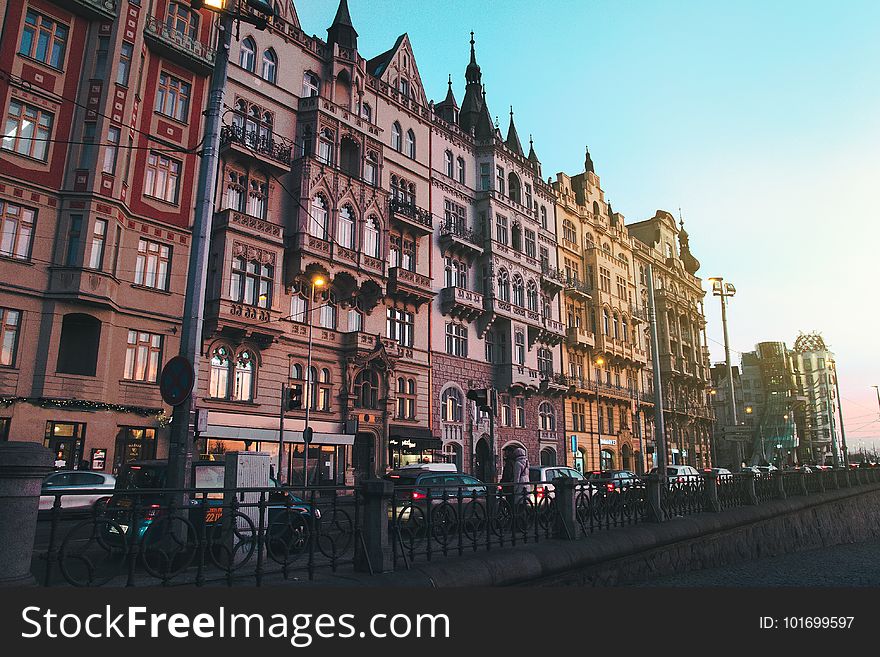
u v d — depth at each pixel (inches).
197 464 451.2
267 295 1037.8
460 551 363.6
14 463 209.8
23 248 794.8
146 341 902.4
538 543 423.5
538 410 1649.9
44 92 824.9
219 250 983.6
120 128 879.7
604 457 1921.8
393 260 1328.7
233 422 960.9
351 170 1264.8
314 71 1229.1
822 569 655.8
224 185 1025.5
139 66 922.1
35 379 775.7
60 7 857.5
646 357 2261.3
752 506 751.1
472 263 1541.6
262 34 1141.1
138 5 925.2
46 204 816.3
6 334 770.2
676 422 2428.6
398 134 1413.6
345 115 1239.5
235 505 275.0
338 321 1170.6
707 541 605.0
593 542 444.5
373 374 1219.2
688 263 2955.2
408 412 1288.1
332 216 1155.3
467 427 1422.2
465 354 1467.8
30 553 213.8
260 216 1074.7
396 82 1444.4
